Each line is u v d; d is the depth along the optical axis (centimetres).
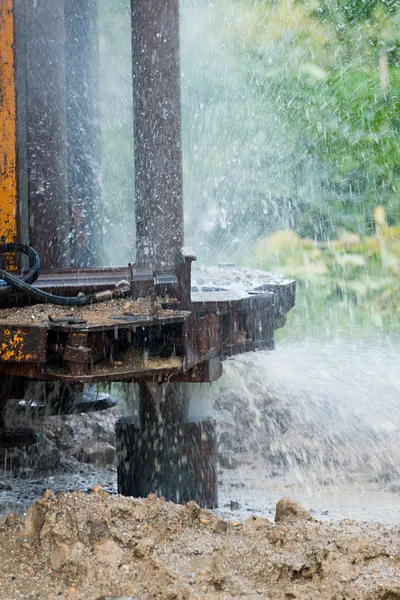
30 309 1437
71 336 1258
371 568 1060
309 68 4406
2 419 1577
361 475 1877
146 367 1335
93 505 1188
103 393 1867
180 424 1559
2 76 1703
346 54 4406
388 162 4309
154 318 1319
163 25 1605
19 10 1792
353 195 4378
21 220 1756
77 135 2089
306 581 1060
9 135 1708
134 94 1631
